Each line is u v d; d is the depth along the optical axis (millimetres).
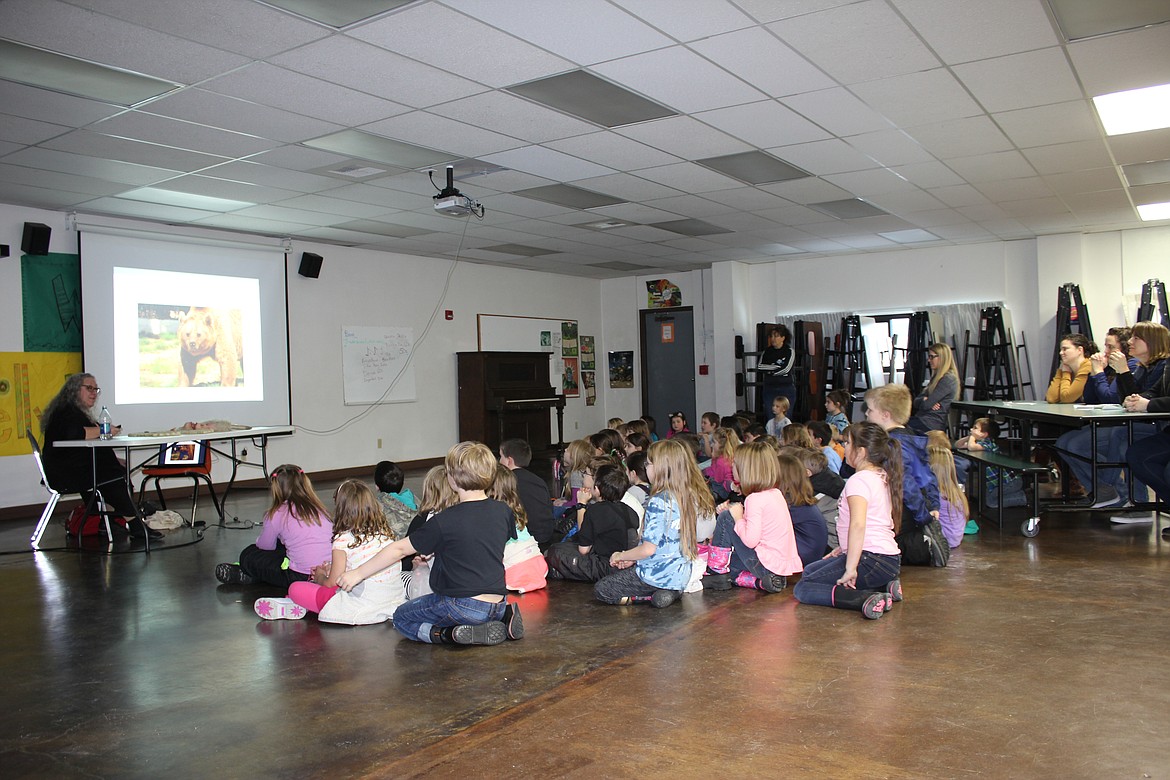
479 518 3482
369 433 10641
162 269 8570
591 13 3777
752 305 12758
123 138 5609
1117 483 6223
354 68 4398
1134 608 3777
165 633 3811
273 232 9328
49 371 7832
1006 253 10891
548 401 11891
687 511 4039
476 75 4539
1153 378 5805
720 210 8555
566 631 3643
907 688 2822
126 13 3699
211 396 8945
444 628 3438
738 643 3396
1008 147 6270
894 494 3959
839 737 2432
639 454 4832
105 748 2514
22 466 7633
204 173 6594
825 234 10148
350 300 10453
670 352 13875
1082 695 2725
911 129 5766
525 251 11070
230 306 9148
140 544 6148
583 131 5660
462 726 2596
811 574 4066
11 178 6652
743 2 3697
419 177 6871
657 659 3209
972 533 5680
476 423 11477
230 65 4336
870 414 4938
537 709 2717
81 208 7828
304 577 4375
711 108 5215
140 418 8352
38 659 3451
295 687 3020
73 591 4688
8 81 4516
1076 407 6148
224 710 2809
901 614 3771
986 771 2191
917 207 8555
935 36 4137
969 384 10734
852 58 4414
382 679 3076
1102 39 4207
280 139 5699
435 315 11539
